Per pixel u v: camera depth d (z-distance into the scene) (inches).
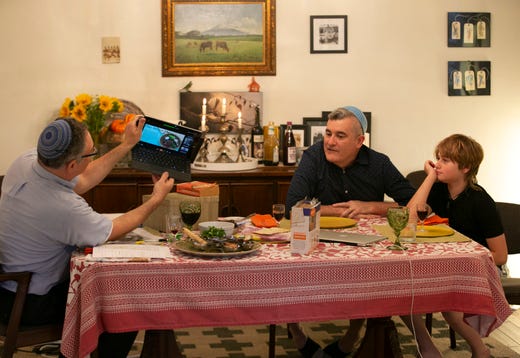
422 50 212.2
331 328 167.0
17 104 207.0
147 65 208.4
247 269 104.5
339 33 210.2
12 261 110.6
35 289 110.7
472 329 129.5
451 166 137.1
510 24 213.5
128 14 207.0
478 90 214.2
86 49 207.2
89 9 206.1
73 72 207.3
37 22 205.3
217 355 149.4
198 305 104.2
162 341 114.2
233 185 195.2
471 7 212.4
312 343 143.6
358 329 141.6
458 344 156.7
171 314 103.9
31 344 109.5
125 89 208.7
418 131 214.7
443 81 213.6
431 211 142.3
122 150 126.5
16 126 207.6
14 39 205.3
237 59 209.3
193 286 103.8
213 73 208.8
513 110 215.8
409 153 215.2
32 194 108.5
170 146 126.4
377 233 124.0
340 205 139.3
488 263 111.7
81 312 100.1
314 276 106.0
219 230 112.9
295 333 143.9
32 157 113.3
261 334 162.9
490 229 135.2
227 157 201.0
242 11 207.6
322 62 211.0
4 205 111.7
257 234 120.6
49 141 106.3
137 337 160.2
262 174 194.9
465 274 109.7
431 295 109.2
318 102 211.9
